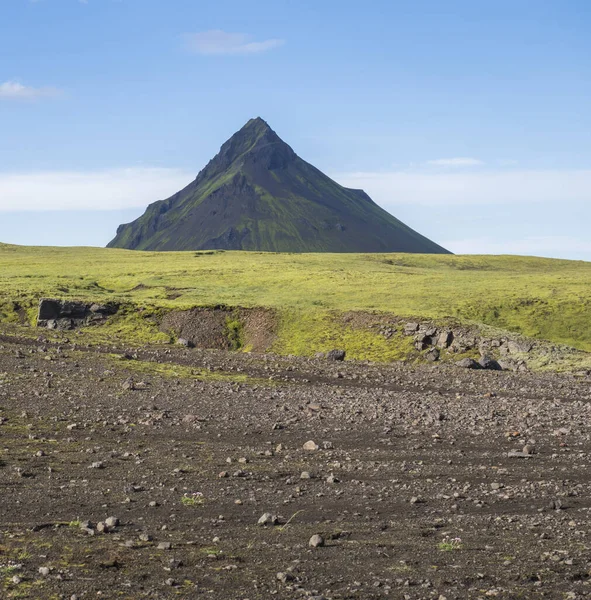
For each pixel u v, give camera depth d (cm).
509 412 3566
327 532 1563
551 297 12050
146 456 2312
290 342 10169
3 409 2947
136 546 1420
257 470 2172
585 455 2528
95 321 11106
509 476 2202
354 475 2152
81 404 3186
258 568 1328
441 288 13150
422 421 3183
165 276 15500
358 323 10250
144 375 4259
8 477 1953
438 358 8775
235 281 14612
